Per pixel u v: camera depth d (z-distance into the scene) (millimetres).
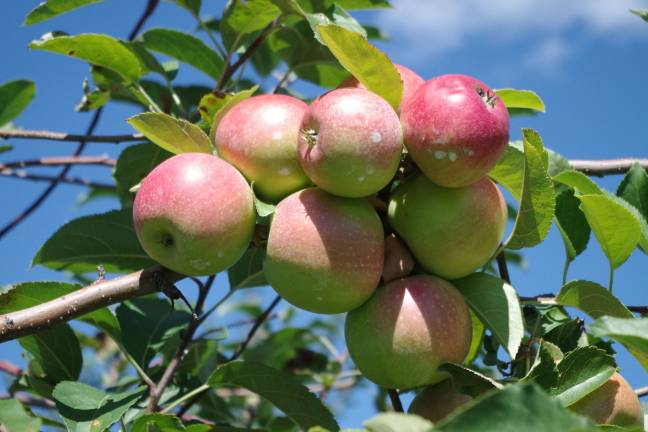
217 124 829
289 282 769
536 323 849
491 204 789
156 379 998
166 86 1193
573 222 917
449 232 780
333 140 747
